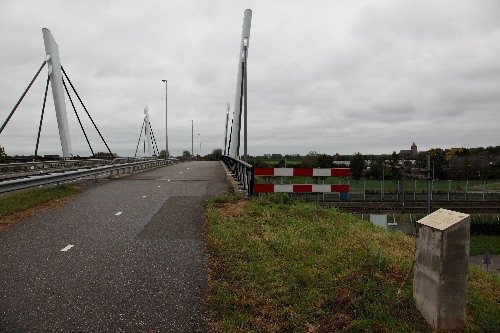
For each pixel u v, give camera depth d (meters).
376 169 84.38
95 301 4.44
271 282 4.91
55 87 35.72
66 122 36.22
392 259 5.59
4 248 6.47
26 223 8.34
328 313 4.09
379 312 3.94
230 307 4.29
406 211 39.78
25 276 5.19
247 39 23.78
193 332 3.80
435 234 3.66
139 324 3.94
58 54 36.50
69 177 13.70
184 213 9.39
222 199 10.77
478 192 63.19
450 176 91.31
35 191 12.80
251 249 6.23
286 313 4.18
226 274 5.24
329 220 8.89
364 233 7.70
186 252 6.24
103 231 7.62
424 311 3.83
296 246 6.43
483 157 98.75
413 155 90.88
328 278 4.98
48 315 4.10
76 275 5.23
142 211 9.66
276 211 9.45
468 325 3.69
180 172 25.03
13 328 3.83
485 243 37.53
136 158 39.19
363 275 4.82
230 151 26.11
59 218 8.84
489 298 4.65
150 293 4.66
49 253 6.20
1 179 12.32
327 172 10.99
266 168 11.29
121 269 5.46
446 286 3.58
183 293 4.67
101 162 37.78
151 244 6.70
